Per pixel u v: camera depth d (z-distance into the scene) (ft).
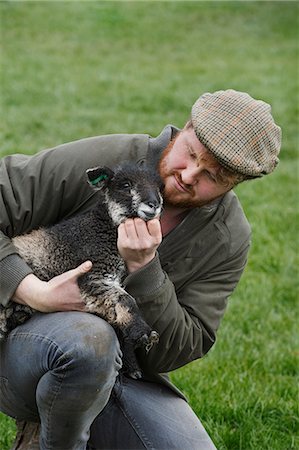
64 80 99.19
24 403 24.06
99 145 25.44
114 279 23.17
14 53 111.45
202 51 124.06
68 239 23.61
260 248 55.36
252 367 38.11
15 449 25.85
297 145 82.84
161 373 26.27
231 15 145.28
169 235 25.07
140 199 22.71
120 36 128.57
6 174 25.05
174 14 143.13
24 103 88.99
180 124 86.94
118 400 25.91
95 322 22.06
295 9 149.79
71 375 21.67
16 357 22.91
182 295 25.64
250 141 23.15
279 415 33.58
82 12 136.98
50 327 22.21
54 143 77.82
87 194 24.88
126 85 99.81
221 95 23.86
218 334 41.55
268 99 97.30
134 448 25.88
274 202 65.31
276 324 43.73
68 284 22.31
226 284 26.08
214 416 32.73
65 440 22.81
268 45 129.90
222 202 25.68
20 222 24.75
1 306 23.41
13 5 135.03
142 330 22.00
